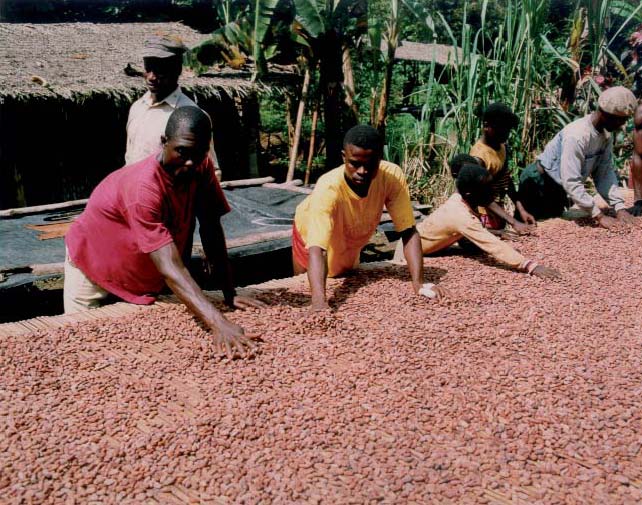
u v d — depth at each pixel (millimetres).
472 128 8414
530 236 5578
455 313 3926
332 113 10742
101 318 3719
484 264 4934
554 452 2527
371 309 3932
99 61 10469
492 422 2723
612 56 8547
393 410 2795
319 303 3785
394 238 7426
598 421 2746
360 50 11172
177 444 2523
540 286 4457
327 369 3158
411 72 13430
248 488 2293
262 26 10039
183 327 3594
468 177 4750
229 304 3900
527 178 6223
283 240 6375
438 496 2264
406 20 11656
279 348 3361
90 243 3895
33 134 9219
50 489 2279
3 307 5652
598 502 2252
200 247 5734
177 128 3270
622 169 8781
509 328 3719
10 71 9266
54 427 2660
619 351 3451
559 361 3316
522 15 7992
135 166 3645
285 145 14297
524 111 8234
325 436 2592
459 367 3211
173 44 4926
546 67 9000
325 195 3918
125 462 2436
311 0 9461
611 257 5117
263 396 2895
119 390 2957
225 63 11094
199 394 2932
